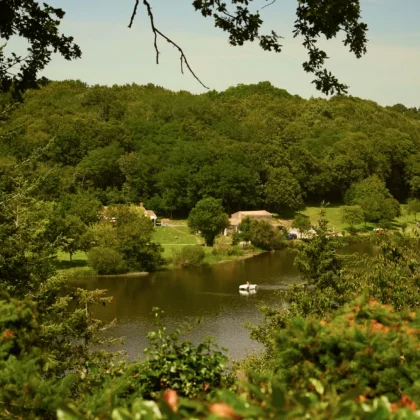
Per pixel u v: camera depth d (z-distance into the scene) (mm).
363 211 102625
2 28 10336
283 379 5211
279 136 144875
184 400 3217
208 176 109625
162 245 82500
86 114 152125
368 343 5219
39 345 7469
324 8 8742
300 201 115250
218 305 43594
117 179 121250
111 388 5766
